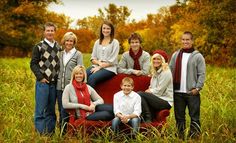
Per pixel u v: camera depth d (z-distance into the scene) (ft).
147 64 28.32
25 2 120.67
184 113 27.07
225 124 28.22
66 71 26.91
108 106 26.07
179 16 106.32
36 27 126.62
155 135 24.64
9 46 126.93
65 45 27.14
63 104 25.57
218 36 89.86
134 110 25.32
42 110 26.53
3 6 119.85
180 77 26.66
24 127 28.32
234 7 86.94
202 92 40.86
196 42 93.50
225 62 91.45
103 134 24.68
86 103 25.93
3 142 24.72
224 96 36.45
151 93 26.14
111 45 27.61
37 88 26.68
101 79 27.53
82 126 24.99
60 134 25.17
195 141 25.84
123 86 25.62
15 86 40.42
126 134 25.16
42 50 26.50
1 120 29.50
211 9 88.28
